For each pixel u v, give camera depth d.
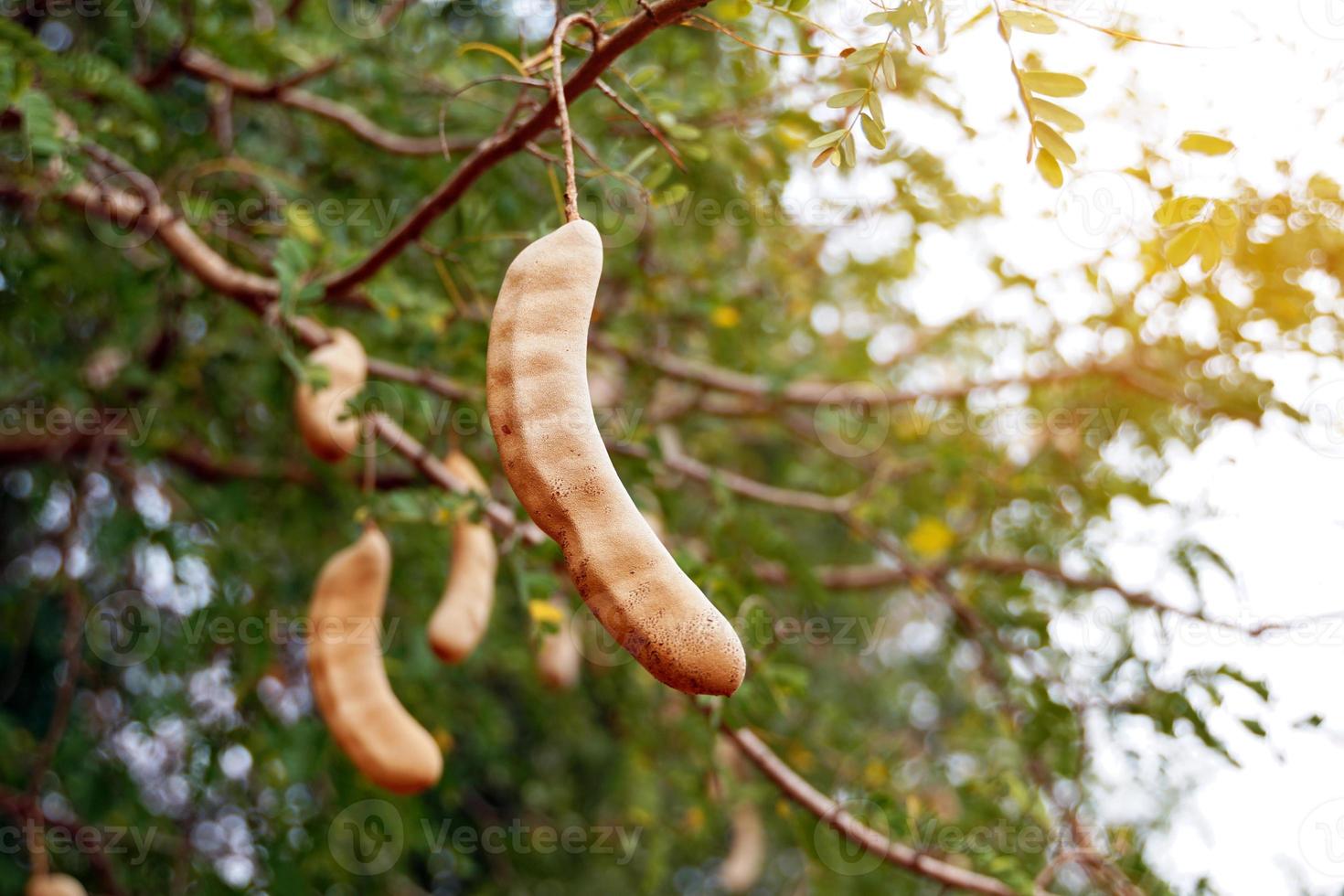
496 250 3.52
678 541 3.60
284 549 4.89
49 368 4.08
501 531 3.07
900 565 4.40
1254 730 3.03
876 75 1.60
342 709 2.65
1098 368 4.25
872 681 6.61
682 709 4.06
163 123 3.39
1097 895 3.63
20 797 3.90
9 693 4.78
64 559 4.14
